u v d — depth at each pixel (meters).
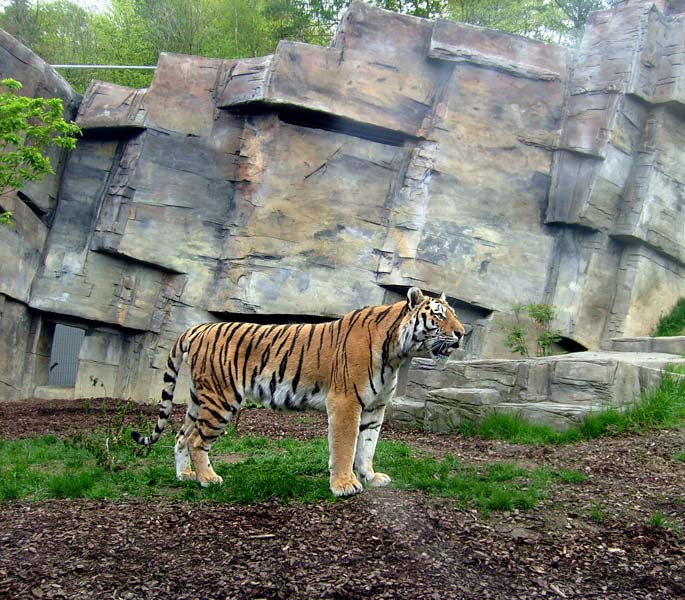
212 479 6.74
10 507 6.21
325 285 15.93
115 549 5.14
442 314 6.40
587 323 15.81
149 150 16.11
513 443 9.00
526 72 16.02
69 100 16.80
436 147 15.98
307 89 15.75
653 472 7.10
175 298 16.23
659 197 15.91
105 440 9.04
